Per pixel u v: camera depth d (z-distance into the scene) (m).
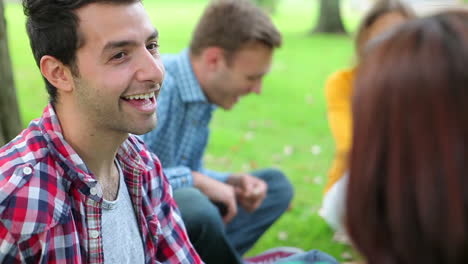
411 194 0.88
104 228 1.51
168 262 1.75
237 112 6.22
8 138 2.60
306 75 8.34
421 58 0.89
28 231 1.32
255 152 4.90
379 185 0.93
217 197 2.47
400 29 0.96
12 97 2.59
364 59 1.00
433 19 0.94
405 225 0.88
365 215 0.94
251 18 2.38
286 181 2.89
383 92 0.92
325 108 6.47
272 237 3.31
